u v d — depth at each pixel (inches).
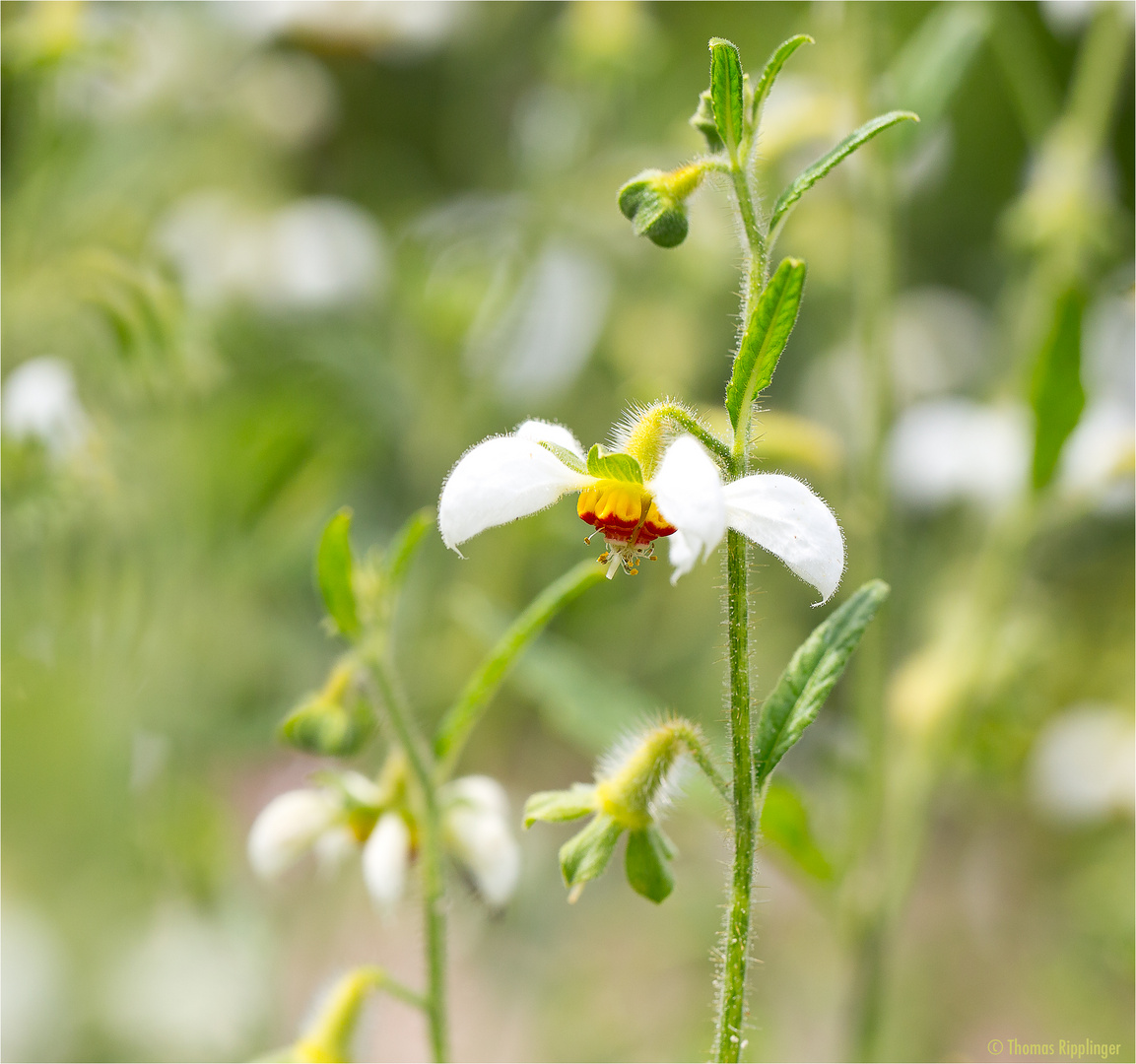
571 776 27.0
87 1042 18.2
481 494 12.8
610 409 26.2
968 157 34.4
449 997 22.1
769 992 23.2
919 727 17.6
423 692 23.4
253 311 24.3
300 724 14.4
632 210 12.9
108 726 18.4
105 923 18.6
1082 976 23.5
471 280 25.0
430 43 29.0
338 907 21.6
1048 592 25.7
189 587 20.5
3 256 17.9
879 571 17.3
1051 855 26.3
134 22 23.2
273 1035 19.5
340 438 22.4
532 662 16.1
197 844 19.5
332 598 14.1
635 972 23.1
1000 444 21.1
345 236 25.7
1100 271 22.1
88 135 22.2
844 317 28.2
